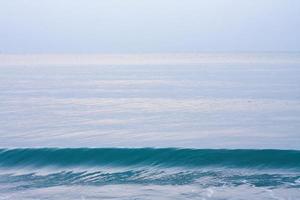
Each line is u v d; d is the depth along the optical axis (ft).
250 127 106.52
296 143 89.45
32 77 276.82
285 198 54.03
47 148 76.02
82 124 113.91
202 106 143.13
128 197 55.52
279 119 115.75
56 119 121.60
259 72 286.87
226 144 89.45
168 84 218.59
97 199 55.01
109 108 143.23
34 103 155.02
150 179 63.62
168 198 54.90
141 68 399.44
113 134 100.83
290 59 584.81
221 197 54.80
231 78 243.60
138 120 119.85
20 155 75.20
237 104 144.46
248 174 65.05
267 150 71.26
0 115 128.47
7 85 220.64
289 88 182.09
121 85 218.38
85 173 67.67
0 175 67.15
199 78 251.60
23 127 109.50
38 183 62.28
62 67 434.30
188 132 102.32
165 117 123.95
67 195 56.54
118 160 73.82
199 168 69.26
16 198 55.31
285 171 66.74
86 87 210.18
